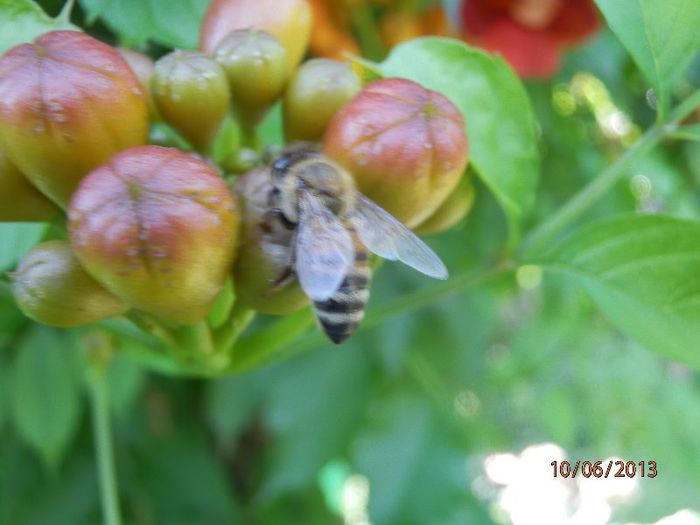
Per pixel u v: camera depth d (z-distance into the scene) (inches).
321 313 2.5
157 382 4.5
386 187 2.2
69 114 2.0
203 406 4.6
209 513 4.5
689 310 2.6
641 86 4.9
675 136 2.7
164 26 2.8
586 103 5.1
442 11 4.1
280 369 4.3
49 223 2.3
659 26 2.6
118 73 2.0
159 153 1.9
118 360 3.8
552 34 4.2
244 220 2.2
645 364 4.8
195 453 4.5
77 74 2.0
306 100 2.5
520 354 5.0
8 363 4.0
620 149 5.1
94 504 4.3
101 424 3.2
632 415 4.7
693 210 4.9
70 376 3.9
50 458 3.8
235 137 2.7
